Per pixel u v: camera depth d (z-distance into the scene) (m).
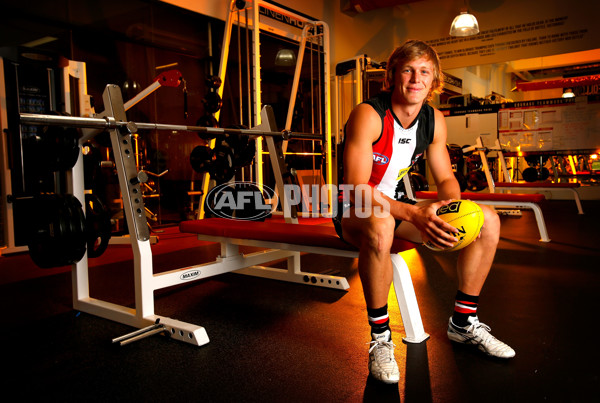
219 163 3.00
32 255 1.68
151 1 4.20
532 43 5.84
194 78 4.75
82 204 1.74
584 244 3.00
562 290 1.90
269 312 1.70
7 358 1.30
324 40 4.41
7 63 2.90
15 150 2.76
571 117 6.15
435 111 1.35
